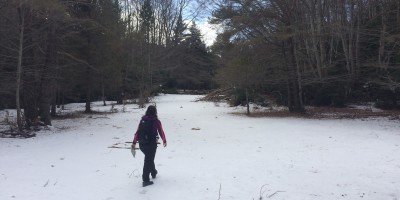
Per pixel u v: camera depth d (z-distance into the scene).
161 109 31.20
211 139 14.27
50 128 18.33
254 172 8.91
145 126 8.09
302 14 25.00
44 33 17.78
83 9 25.53
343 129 16.56
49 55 18.55
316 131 16.00
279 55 25.77
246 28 24.61
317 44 27.02
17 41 17.30
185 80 68.38
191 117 23.70
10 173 9.18
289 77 25.47
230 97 37.69
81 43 25.67
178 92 63.31
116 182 8.23
